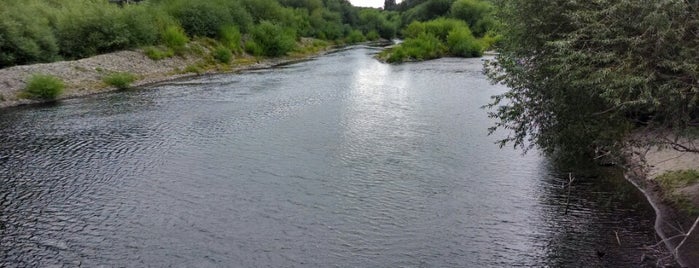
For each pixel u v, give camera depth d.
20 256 9.70
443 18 74.38
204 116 22.47
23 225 11.10
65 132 19.64
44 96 26.98
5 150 17.11
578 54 8.02
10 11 31.30
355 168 14.95
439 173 14.42
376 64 49.06
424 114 22.41
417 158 15.86
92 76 31.59
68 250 9.95
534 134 11.44
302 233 10.72
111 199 12.63
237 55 49.66
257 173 14.58
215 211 11.88
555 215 11.43
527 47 10.24
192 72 39.53
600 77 7.70
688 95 7.59
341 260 9.57
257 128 20.06
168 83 34.09
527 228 10.81
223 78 36.97
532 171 14.45
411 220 11.32
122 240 10.40
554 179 13.75
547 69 9.76
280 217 11.52
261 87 31.69
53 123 21.33
